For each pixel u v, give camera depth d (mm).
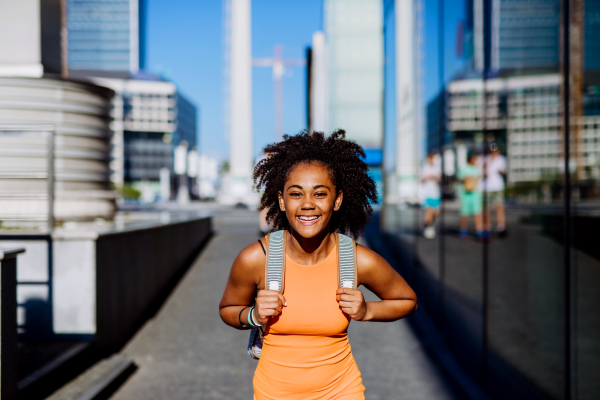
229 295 1961
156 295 6383
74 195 6234
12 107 6008
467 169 5004
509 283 3773
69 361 3887
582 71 2826
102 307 4488
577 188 2895
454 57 5527
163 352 4840
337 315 1822
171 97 87562
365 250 1900
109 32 84938
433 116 6672
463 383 4137
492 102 4227
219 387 4066
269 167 2125
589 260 2891
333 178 1844
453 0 5484
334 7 17641
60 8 6848
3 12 6266
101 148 6715
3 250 2920
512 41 3727
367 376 4352
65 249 4309
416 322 5828
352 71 17203
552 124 3146
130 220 7539
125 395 3891
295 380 1844
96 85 6520
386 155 10656
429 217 6738
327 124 16656
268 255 1845
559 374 3109
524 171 3574
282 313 1821
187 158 49438
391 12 9750
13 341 3021
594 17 2729
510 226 3807
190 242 8555
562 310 3062
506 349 3746
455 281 5191
